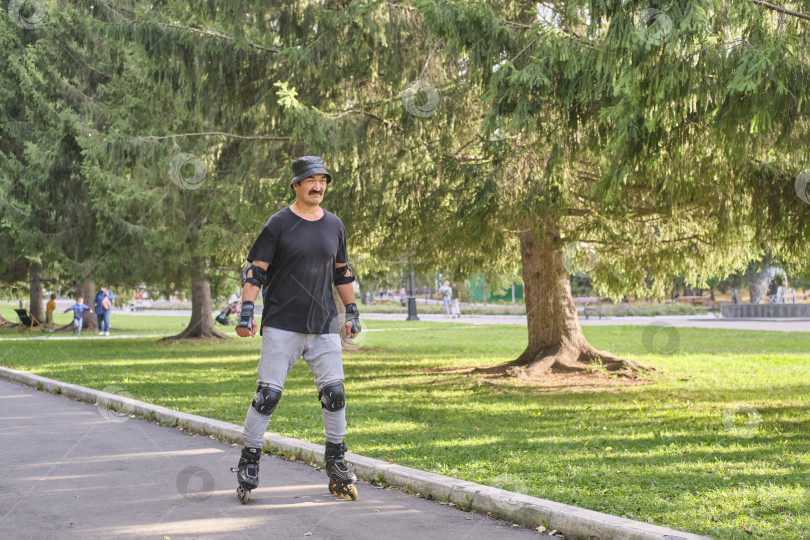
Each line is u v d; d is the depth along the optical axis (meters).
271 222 5.70
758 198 11.25
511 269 19.50
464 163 13.18
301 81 14.18
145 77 16.88
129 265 27.36
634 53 7.93
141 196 21.45
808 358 18.97
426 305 73.06
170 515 5.57
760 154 10.33
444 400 12.45
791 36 7.54
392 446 8.16
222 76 14.36
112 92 23.00
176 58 14.62
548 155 12.22
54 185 26.48
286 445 7.82
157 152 15.80
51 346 26.61
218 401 12.20
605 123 10.63
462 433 9.12
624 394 13.02
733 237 13.56
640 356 20.48
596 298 50.56
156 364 19.73
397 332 34.22
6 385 15.29
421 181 13.82
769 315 41.16
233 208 16.50
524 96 10.70
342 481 5.99
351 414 10.82
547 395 13.01
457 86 13.46
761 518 5.31
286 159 15.81
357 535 5.09
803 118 8.37
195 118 16.38
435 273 20.50
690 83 7.84
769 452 7.89
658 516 5.31
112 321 50.34
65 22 26.81
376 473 6.67
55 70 27.33
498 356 21.62
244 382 15.46
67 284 42.03
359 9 12.68
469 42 11.24
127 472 7.03
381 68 13.88
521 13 13.45
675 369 16.94
